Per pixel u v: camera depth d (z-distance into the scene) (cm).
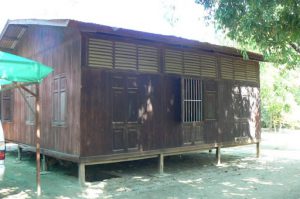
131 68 903
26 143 1111
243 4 654
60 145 901
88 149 818
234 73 1195
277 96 1981
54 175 938
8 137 1253
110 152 854
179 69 1014
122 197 726
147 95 935
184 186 827
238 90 1208
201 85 1066
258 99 1302
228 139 1156
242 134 1214
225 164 1139
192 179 904
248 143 1238
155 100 952
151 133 939
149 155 934
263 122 2538
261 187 818
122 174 962
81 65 815
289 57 816
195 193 761
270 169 1053
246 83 1245
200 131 1062
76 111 826
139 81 920
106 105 852
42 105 1014
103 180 887
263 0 614
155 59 958
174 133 992
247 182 872
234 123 1184
